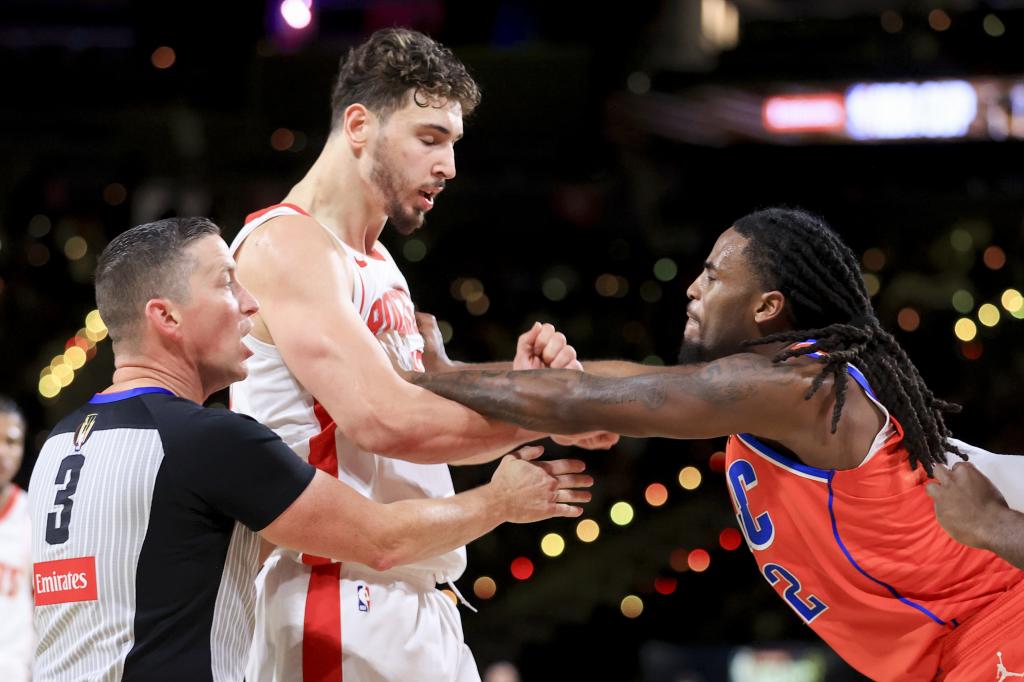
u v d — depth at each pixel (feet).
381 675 15.96
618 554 46.29
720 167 56.39
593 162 55.72
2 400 30.68
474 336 54.60
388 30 16.63
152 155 56.85
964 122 51.55
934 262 54.90
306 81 52.90
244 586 13.89
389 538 14.21
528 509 15.52
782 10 59.26
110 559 13.07
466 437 15.10
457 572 17.25
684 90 53.62
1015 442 48.24
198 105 56.85
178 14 56.90
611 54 54.80
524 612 44.88
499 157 54.95
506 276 57.00
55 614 13.42
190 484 13.20
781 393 13.62
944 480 13.84
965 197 54.85
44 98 57.11
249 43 56.75
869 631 14.64
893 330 53.01
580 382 14.49
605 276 56.08
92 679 12.98
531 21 55.21
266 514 13.41
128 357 14.24
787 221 14.97
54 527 13.44
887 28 52.34
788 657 34.30
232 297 14.34
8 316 55.88
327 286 15.49
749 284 14.88
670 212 57.57
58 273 57.36
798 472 14.10
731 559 45.19
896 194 55.36
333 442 16.01
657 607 44.65
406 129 16.21
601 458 49.06
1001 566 14.11
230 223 55.88
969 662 14.08
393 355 16.66
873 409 14.02
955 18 51.44
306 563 16.12
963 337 50.90
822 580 14.52
